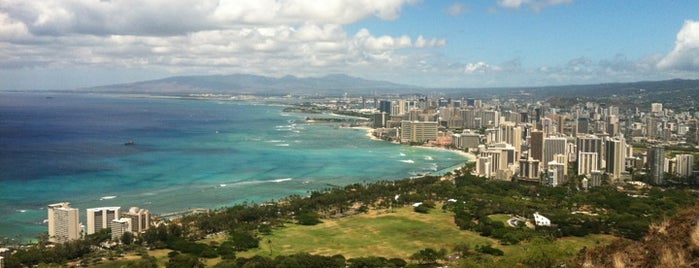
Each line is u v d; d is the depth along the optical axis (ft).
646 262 328.49
